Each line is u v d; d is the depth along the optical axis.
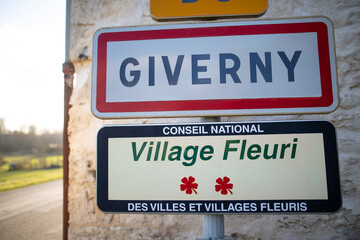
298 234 1.86
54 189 8.81
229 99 0.93
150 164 0.93
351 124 1.87
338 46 1.95
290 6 2.04
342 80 1.92
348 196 1.82
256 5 0.99
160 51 0.98
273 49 0.94
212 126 0.93
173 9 1.01
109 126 0.95
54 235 4.09
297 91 0.91
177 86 0.96
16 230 4.34
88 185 2.10
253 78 0.93
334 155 0.87
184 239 1.97
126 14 2.21
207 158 0.91
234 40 0.96
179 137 0.93
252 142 0.91
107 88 0.98
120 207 0.92
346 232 1.80
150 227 2.02
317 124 0.89
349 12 1.96
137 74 0.98
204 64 0.96
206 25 0.97
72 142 2.16
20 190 8.67
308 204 0.86
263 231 1.90
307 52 0.93
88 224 2.07
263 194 0.88
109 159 0.94
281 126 0.90
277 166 0.89
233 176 0.90
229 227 1.93
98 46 1.00
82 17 2.24
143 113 0.96
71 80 2.20
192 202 0.90
